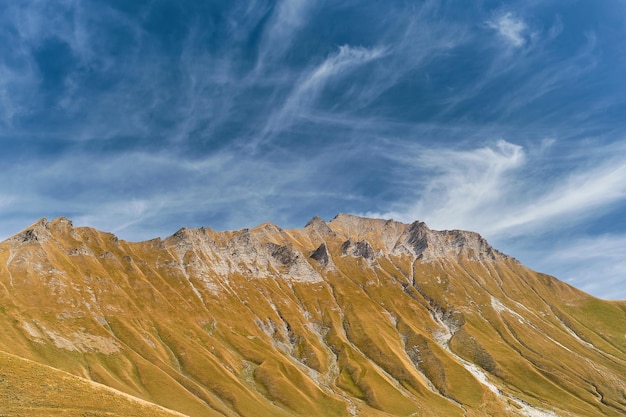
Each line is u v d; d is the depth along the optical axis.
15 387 95.62
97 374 181.75
